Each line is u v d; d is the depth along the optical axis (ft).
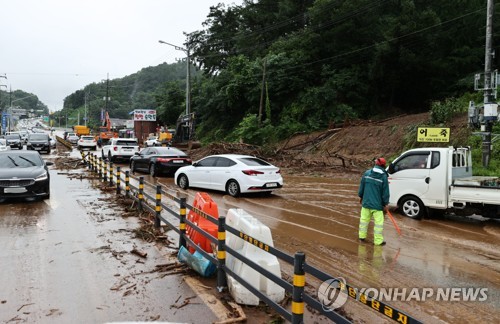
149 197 28.96
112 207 35.09
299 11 166.71
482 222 31.73
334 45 133.80
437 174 31.63
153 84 486.79
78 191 44.34
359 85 125.70
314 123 118.62
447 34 124.57
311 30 139.64
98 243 23.77
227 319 14.08
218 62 197.57
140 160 65.67
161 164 60.03
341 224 30.53
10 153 40.42
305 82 133.49
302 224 30.48
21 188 35.76
